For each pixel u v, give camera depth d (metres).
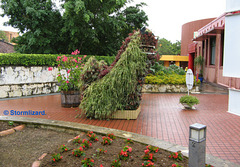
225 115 6.30
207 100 9.01
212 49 16.28
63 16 12.34
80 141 3.55
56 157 2.86
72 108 7.12
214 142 4.08
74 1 11.54
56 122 4.80
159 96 10.16
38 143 3.77
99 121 5.50
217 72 14.41
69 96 7.17
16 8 11.83
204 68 18.14
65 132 4.52
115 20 14.43
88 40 14.69
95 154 3.11
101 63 6.38
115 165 2.64
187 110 6.98
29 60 9.95
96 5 13.27
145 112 6.64
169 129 4.87
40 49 13.69
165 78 11.48
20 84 9.83
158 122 5.45
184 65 36.62
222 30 12.17
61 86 7.16
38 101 8.58
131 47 5.56
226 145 3.92
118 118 5.72
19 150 3.44
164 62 36.84
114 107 5.56
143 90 11.30
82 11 11.69
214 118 5.94
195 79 11.33
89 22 13.72
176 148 3.38
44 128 4.73
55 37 13.86
